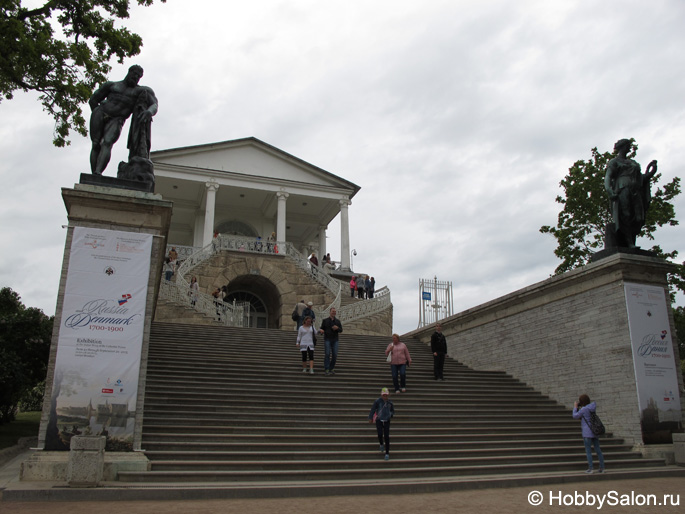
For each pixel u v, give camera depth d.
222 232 40.44
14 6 12.73
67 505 6.40
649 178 13.34
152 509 6.20
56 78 13.23
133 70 10.51
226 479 7.96
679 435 11.23
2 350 16.39
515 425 12.07
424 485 7.88
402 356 13.13
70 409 8.30
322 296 28.98
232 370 12.84
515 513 6.39
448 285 28.94
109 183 9.53
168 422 9.71
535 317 15.28
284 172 38.03
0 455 11.24
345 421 10.86
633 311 12.32
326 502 6.88
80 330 8.64
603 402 12.72
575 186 23.09
